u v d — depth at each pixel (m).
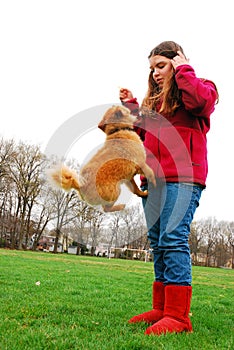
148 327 2.94
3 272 8.15
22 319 3.29
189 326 2.96
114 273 10.66
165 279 3.08
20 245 17.86
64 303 4.23
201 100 2.97
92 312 3.79
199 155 3.14
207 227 41.97
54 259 14.77
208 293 7.38
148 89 3.47
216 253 42.50
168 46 3.23
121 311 3.88
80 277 8.30
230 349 2.56
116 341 2.52
